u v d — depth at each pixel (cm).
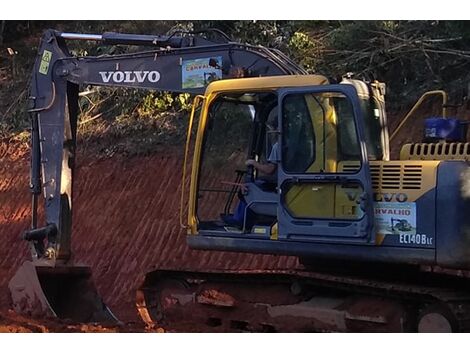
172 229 1441
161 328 895
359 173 795
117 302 1388
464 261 750
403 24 1458
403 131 1306
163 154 1578
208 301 952
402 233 777
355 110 801
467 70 1363
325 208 816
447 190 758
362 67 1464
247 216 880
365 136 805
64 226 1044
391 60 1428
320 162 820
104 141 1716
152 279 1009
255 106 908
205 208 1329
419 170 776
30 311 995
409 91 1388
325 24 1595
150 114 1706
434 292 778
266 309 915
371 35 1481
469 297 775
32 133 1068
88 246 1534
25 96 2027
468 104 1241
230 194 936
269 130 879
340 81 835
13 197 1764
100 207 1577
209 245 894
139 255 1448
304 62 1509
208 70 962
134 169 1596
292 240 834
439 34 1412
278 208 843
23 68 2155
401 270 867
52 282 1032
